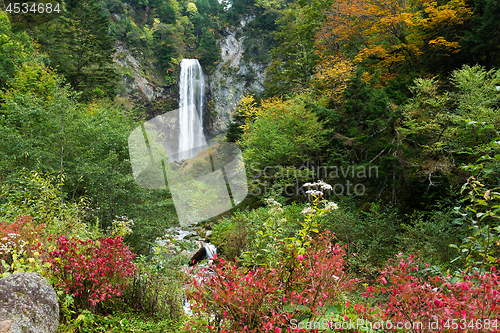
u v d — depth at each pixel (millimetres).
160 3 71688
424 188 9242
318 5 21859
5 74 15969
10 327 2498
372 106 9742
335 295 2717
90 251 3812
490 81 8875
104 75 23500
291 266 2820
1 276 3164
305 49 22922
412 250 6457
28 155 8602
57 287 3506
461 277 2596
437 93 10711
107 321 3752
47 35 28125
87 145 9172
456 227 6832
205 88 57625
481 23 12961
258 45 59281
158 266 5336
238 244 8445
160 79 56344
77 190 9461
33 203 6395
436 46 14336
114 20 61969
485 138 7906
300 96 14398
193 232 9859
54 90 10359
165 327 3922
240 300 2453
